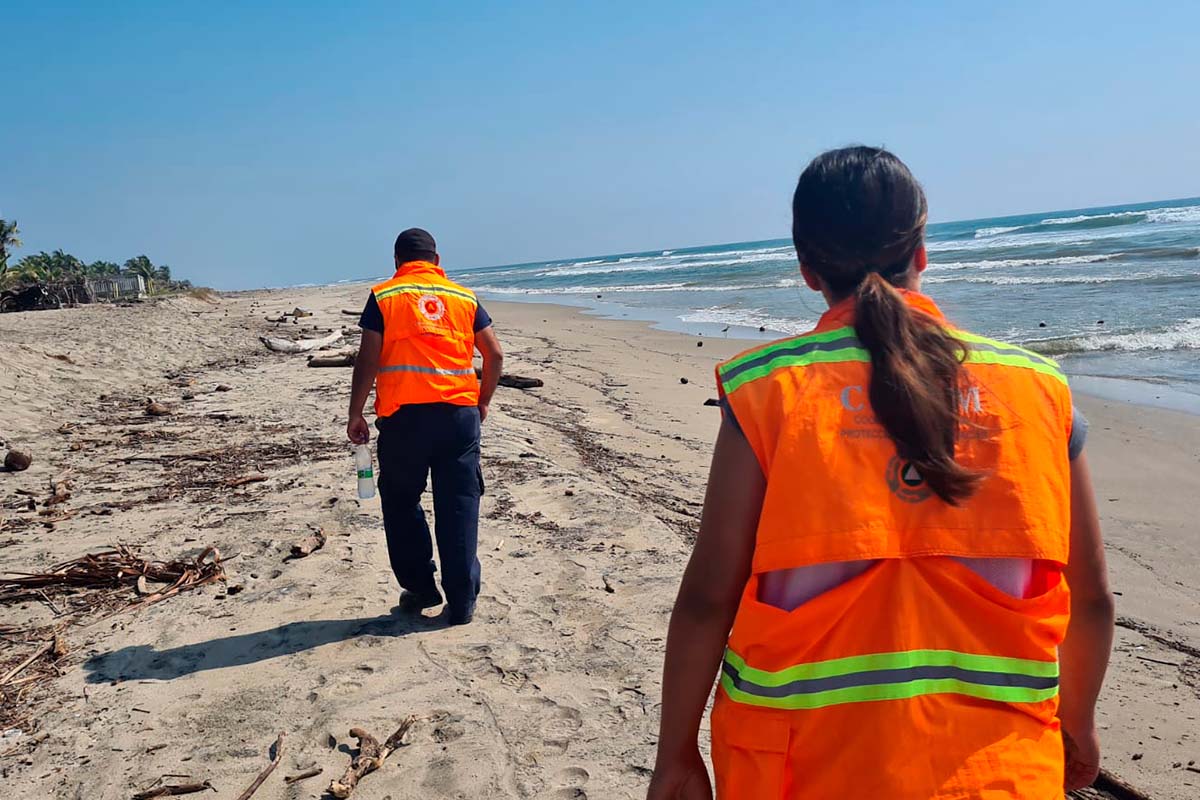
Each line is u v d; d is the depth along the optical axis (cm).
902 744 115
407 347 394
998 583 119
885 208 132
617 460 820
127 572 468
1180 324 1494
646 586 456
